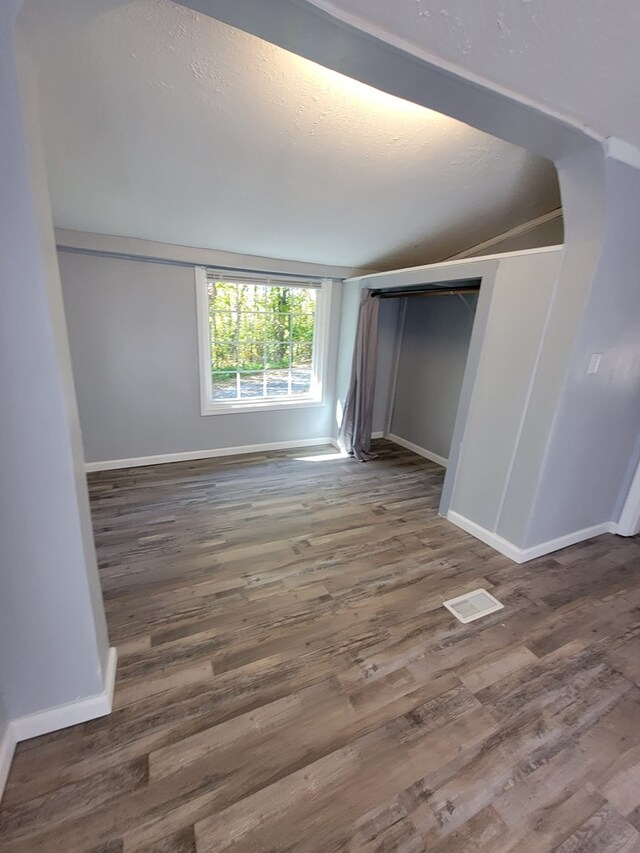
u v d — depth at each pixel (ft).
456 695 4.86
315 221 9.25
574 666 5.37
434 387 13.42
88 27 4.11
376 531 8.71
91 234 9.37
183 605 6.19
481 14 3.20
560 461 7.35
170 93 5.18
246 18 3.13
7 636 3.72
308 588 6.72
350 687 4.90
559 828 3.58
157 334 11.01
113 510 9.16
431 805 3.71
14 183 2.79
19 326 3.06
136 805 3.61
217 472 11.63
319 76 5.03
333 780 3.88
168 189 7.59
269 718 4.47
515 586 7.00
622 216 5.89
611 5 3.12
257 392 13.29
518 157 7.09
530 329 7.13
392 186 7.84
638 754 4.28
